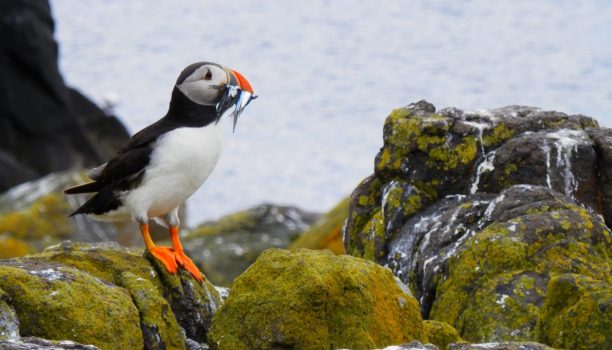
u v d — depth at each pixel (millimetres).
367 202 13570
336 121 76625
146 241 10906
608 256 11141
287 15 169250
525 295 10648
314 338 9344
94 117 47781
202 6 179375
